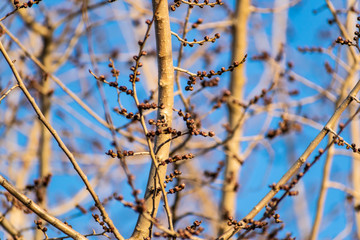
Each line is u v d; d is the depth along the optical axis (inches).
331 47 347.3
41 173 380.8
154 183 172.4
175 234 154.6
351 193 358.6
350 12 327.9
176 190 184.1
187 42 184.1
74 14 409.7
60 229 180.9
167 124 174.1
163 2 185.6
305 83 388.8
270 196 185.3
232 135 303.6
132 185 151.1
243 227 182.1
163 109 185.5
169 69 186.9
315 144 186.7
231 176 346.0
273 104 369.4
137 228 186.1
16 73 173.3
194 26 245.3
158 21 185.0
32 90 379.9
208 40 183.9
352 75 371.9
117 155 161.0
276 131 345.4
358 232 393.1
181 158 175.5
